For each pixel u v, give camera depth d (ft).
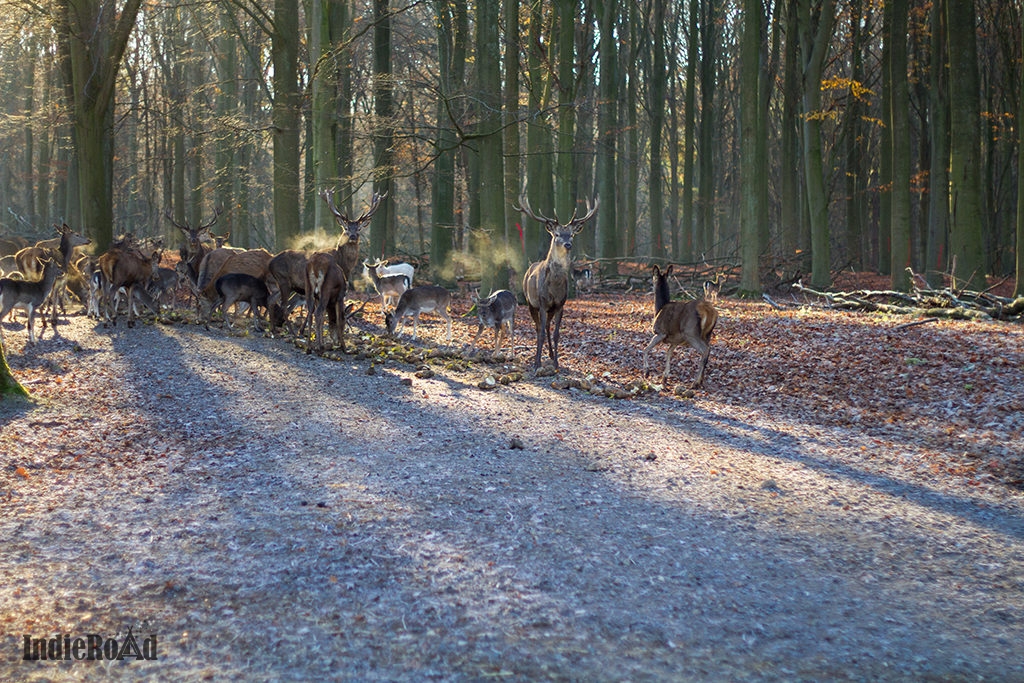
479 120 67.15
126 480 21.97
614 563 17.48
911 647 14.33
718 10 127.03
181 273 59.41
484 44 67.26
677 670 13.25
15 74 145.18
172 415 29.12
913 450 27.30
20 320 51.26
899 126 82.28
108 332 46.78
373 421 29.09
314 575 16.24
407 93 107.86
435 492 21.50
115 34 64.23
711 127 130.62
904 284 82.58
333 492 21.21
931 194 95.30
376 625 14.35
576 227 39.99
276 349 43.11
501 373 39.86
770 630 14.78
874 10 112.27
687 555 18.08
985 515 21.31
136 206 172.76
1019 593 16.74
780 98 154.81
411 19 108.27
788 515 20.85
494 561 17.30
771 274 101.60
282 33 70.03
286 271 47.29
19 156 174.50
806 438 28.76
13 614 14.35
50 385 32.86
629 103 125.80
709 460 25.66
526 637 14.14
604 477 23.58
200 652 13.24
